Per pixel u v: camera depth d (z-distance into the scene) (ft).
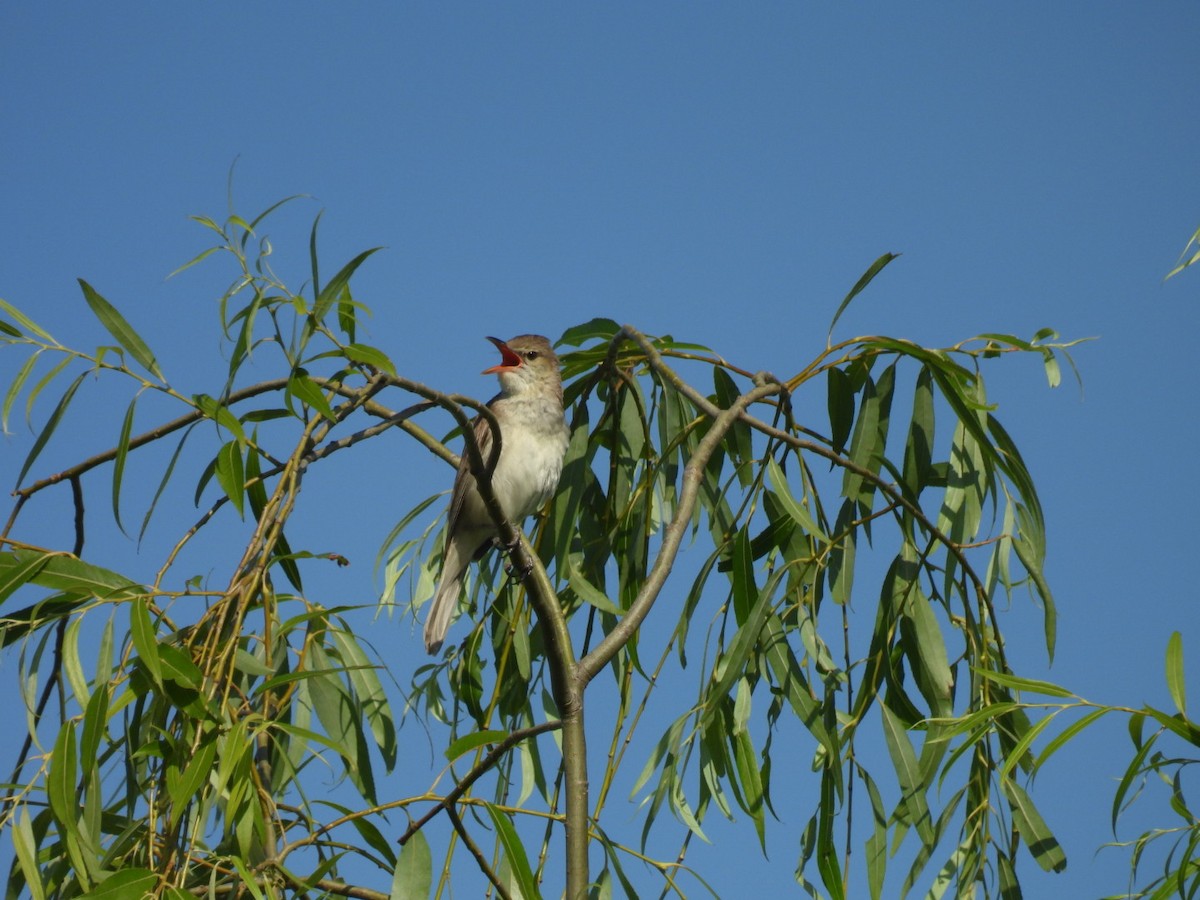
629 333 29.19
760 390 28.27
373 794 24.75
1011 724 27.48
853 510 30.09
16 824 20.18
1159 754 24.02
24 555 21.49
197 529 23.02
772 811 28.09
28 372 22.39
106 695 20.36
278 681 21.11
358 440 24.77
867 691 28.66
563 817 23.43
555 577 29.19
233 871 20.51
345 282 23.15
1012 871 26.58
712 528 31.50
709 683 28.50
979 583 28.68
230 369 22.62
